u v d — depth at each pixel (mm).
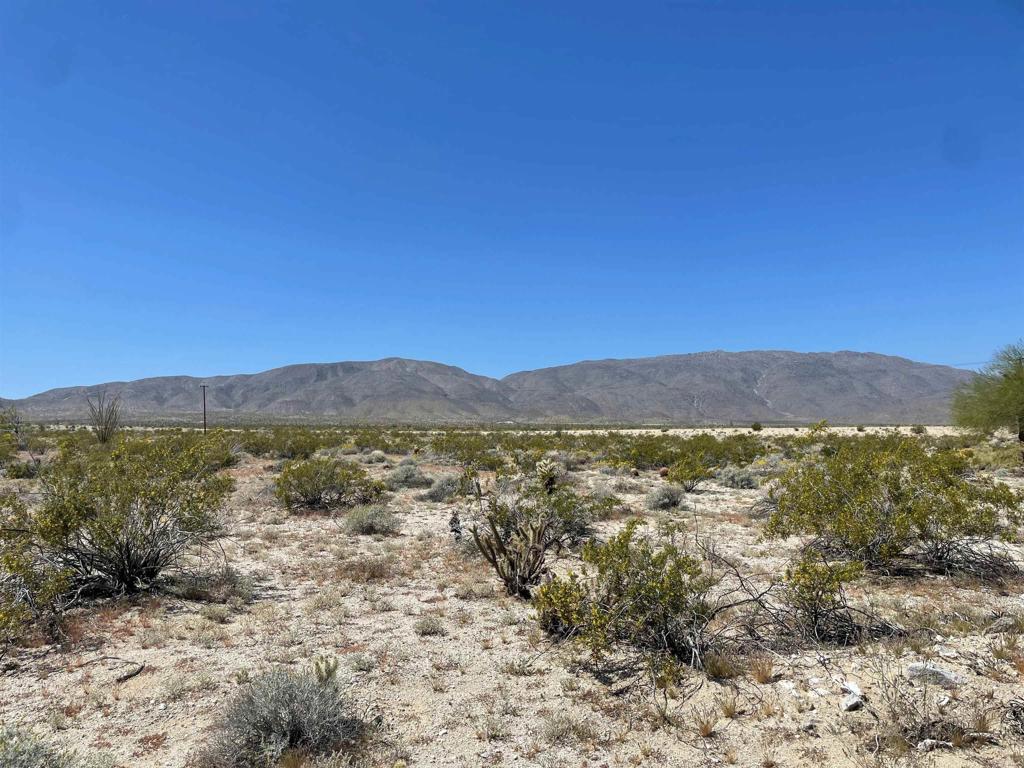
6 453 26797
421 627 7477
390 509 16781
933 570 9555
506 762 4723
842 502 9906
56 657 6699
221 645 7055
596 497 16219
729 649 6457
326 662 5590
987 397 29031
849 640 6695
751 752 4738
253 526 14492
